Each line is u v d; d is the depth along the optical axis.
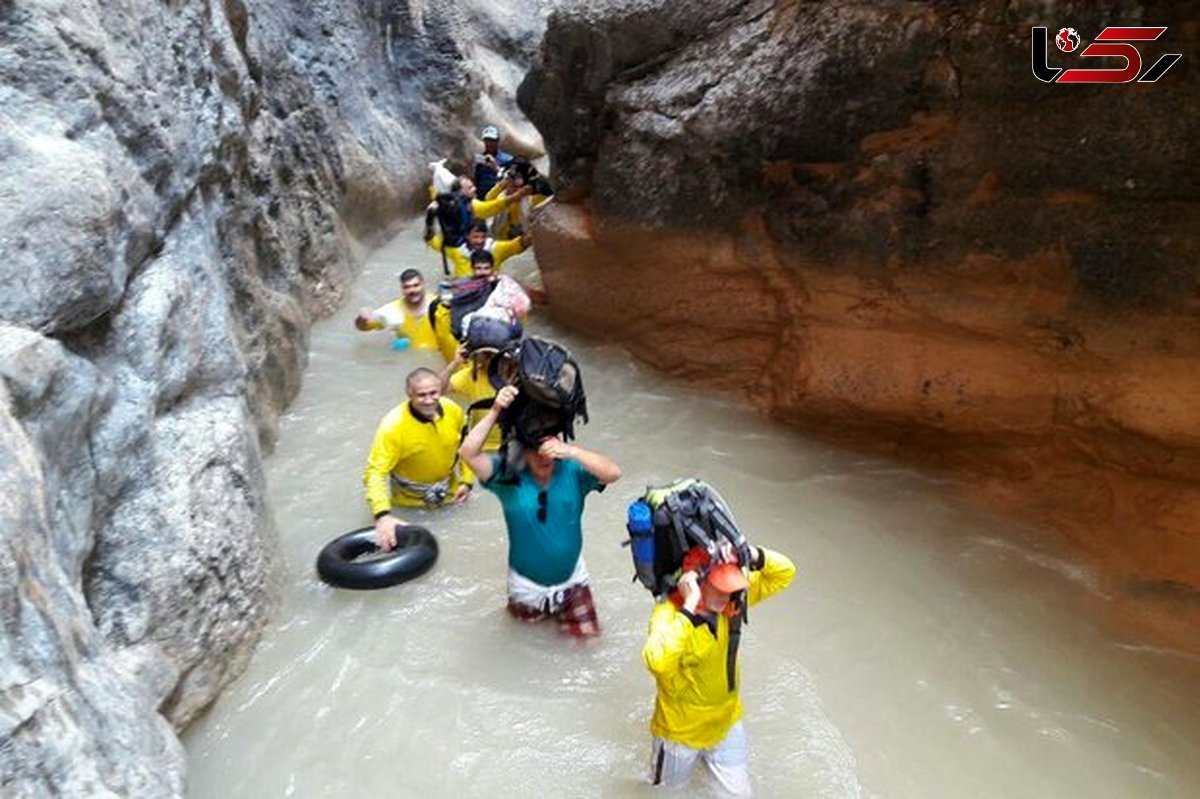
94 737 3.39
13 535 3.15
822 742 4.78
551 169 9.80
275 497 6.81
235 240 7.37
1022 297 6.38
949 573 6.07
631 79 8.69
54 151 4.33
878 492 7.00
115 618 4.33
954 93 6.36
